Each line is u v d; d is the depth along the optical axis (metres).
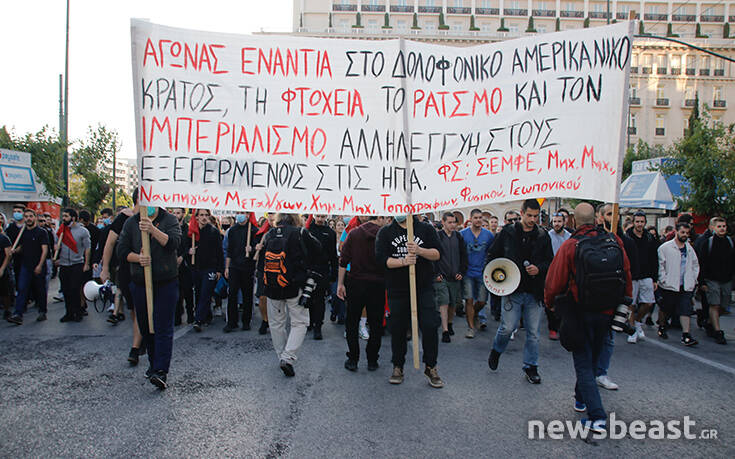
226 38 4.62
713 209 12.55
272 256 4.87
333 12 55.88
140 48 4.49
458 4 56.28
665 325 7.18
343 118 4.68
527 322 4.78
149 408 3.95
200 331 7.02
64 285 7.54
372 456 3.17
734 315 9.45
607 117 4.55
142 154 4.49
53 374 4.82
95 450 3.21
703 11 57.56
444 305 6.68
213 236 7.14
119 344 6.07
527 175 4.64
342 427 3.62
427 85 4.67
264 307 6.80
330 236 6.82
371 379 4.82
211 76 4.61
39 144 16.92
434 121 4.66
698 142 13.43
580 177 4.59
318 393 4.38
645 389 4.64
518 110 4.66
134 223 4.67
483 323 7.65
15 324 7.35
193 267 7.23
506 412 3.97
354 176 4.68
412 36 53.06
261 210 4.64
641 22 54.12
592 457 3.21
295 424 3.67
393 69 4.68
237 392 4.36
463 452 3.24
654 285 6.90
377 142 4.68
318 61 4.67
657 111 51.81
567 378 4.92
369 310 5.14
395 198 4.64
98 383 4.56
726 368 5.44
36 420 3.69
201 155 4.59
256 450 3.23
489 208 40.25
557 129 4.62
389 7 55.81
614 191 4.51
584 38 4.57
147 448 3.25
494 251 4.94
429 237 4.68
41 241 7.52
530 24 55.47
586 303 3.60
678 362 5.70
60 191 17.14
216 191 4.60
